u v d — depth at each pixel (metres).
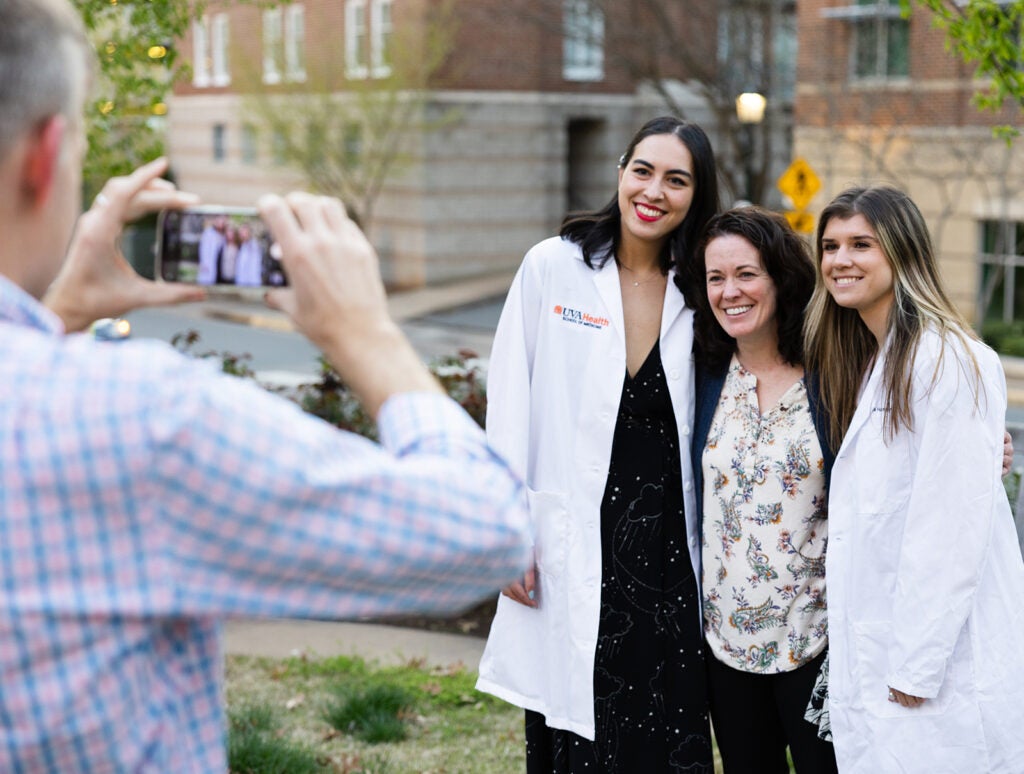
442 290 26.30
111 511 1.06
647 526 3.47
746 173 21.45
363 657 5.65
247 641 5.88
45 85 1.13
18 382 1.07
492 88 26.75
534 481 3.65
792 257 3.27
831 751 3.35
